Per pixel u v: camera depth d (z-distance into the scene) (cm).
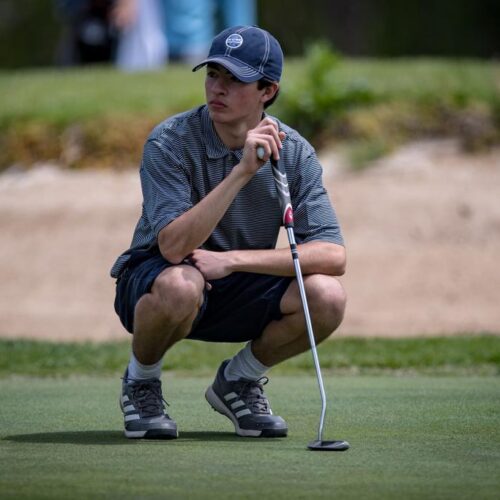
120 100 4794
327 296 1669
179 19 5869
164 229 1622
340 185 4328
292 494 1302
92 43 5931
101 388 2311
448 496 1297
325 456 1528
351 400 2084
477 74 4919
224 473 1412
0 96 5016
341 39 9650
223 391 1731
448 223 4169
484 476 1398
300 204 1708
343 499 1282
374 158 4406
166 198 1642
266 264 1653
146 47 5838
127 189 4484
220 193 1609
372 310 3753
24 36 10462
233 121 1655
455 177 4350
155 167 1659
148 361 1675
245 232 1697
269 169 1680
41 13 10412
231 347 2977
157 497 1286
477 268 3966
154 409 1680
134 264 1694
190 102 4709
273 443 1641
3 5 10650
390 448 1588
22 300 3997
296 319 1686
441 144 4484
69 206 4434
